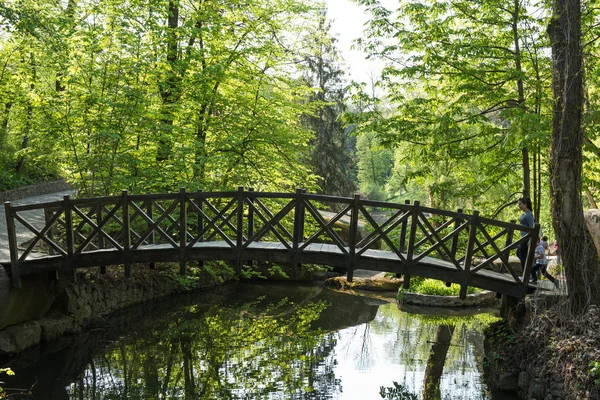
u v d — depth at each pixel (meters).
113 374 10.58
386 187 53.25
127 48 13.62
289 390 10.08
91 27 13.62
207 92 15.16
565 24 9.52
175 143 15.37
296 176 16.86
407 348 12.95
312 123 30.16
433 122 13.59
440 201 19.03
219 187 15.16
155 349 12.24
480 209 15.67
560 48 9.59
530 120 11.55
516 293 10.82
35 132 14.16
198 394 9.74
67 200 11.06
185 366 11.23
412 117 14.01
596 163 14.83
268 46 15.76
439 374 10.99
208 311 16.06
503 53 13.52
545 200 20.14
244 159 15.88
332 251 11.29
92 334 12.76
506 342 10.15
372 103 13.90
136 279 15.70
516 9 13.19
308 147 17.64
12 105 18.17
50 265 11.11
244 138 15.80
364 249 11.09
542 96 12.68
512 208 17.73
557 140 9.60
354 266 11.13
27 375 10.24
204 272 19.42
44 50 15.25
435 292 18.44
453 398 9.59
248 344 13.00
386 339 13.74
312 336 13.91
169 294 17.33
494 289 10.88
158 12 14.51
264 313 16.31
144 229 14.53
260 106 16.02
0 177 21.67
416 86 14.63
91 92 13.27
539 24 13.16
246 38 16.03
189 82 15.08
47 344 11.64
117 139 13.26
